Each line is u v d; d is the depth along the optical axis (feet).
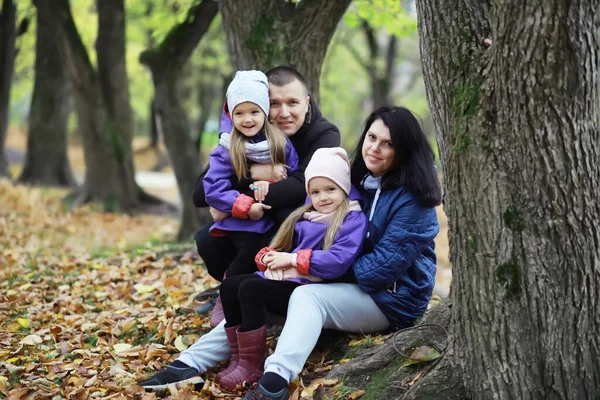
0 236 29.91
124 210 43.16
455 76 9.48
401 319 11.37
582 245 8.76
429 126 89.56
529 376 8.86
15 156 82.84
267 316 12.61
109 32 41.11
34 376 11.92
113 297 17.40
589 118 8.73
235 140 11.86
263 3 18.47
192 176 30.86
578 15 8.12
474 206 9.03
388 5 26.91
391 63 66.90
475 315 9.13
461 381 9.39
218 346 11.49
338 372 10.71
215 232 12.26
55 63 51.31
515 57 8.44
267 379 10.01
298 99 12.27
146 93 81.20
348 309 11.01
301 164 12.37
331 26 18.57
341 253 10.80
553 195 8.63
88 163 43.11
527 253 8.74
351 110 97.55
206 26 28.58
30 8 54.90
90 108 41.93
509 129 8.70
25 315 15.87
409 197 10.94
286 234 11.37
